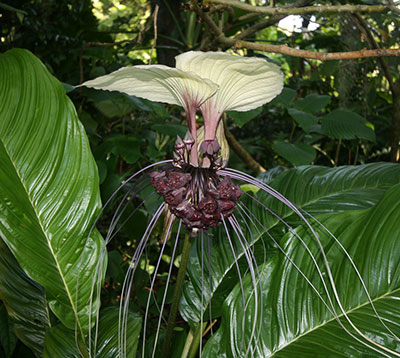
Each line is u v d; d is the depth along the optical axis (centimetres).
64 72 139
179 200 43
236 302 56
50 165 59
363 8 56
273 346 53
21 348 84
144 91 47
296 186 76
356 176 75
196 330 70
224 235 74
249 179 47
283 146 112
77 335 60
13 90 59
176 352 76
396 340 47
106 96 117
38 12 133
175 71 41
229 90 44
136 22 152
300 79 175
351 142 163
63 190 59
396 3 55
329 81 171
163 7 144
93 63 138
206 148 45
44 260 59
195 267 73
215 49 105
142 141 127
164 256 135
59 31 135
